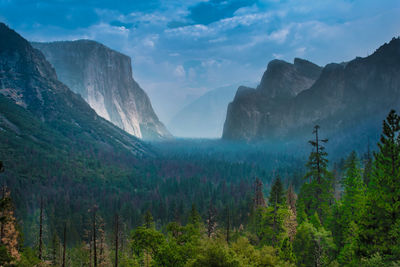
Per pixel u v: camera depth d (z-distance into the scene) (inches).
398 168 1133.7
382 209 1141.1
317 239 1347.2
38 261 1829.5
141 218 4074.8
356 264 1179.3
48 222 3836.1
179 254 1184.2
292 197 2400.3
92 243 2224.4
